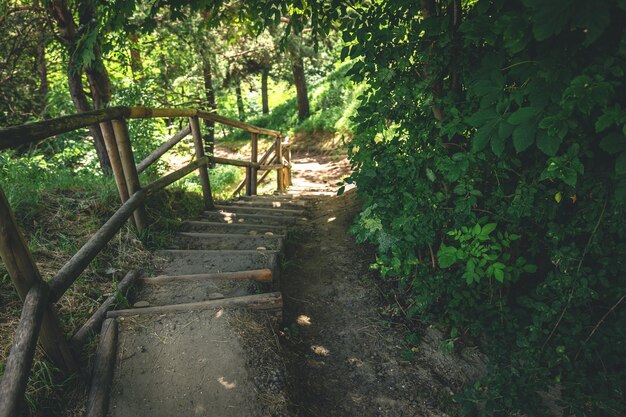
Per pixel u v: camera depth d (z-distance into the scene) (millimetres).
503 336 2490
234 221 4262
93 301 2359
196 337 2172
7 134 1707
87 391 1845
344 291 3156
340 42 12719
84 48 3252
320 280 3316
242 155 17297
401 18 2348
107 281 2598
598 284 2348
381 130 2607
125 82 6520
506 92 1724
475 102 2189
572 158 1736
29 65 7480
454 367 2523
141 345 2100
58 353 1835
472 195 2215
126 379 1922
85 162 5984
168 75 8102
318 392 2297
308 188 8438
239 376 1999
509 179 2311
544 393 2387
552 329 2326
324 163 12312
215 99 12758
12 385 1381
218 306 2396
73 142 6520
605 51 1511
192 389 1912
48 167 5023
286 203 5484
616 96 1604
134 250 2969
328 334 2746
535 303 2270
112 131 2834
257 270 2805
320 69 21797
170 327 2221
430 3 2234
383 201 2602
